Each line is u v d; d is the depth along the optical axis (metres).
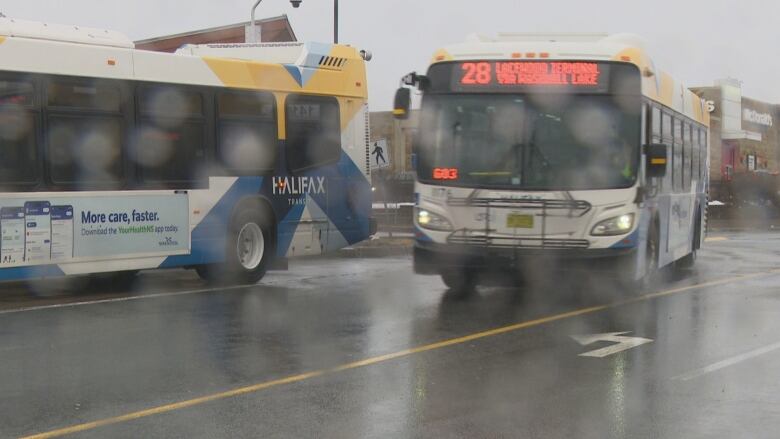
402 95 18.73
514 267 17.91
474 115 18.20
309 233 22.45
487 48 18.42
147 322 15.50
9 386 10.94
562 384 11.25
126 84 19.06
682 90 23.95
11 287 20.39
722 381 11.46
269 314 16.44
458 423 9.49
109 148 18.75
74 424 9.38
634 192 17.88
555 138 17.94
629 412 9.96
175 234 19.80
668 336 14.55
